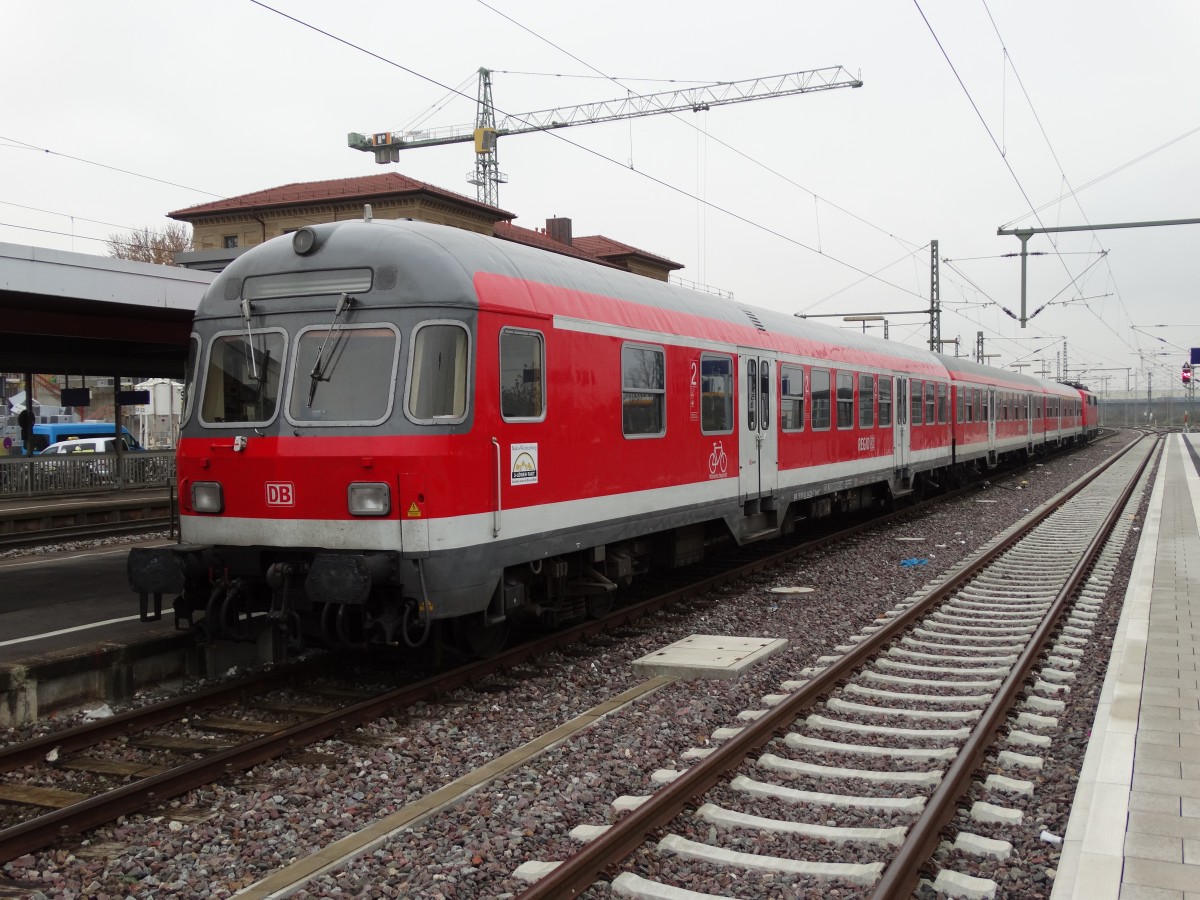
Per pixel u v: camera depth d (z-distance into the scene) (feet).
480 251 25.90
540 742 20.86
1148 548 45.93
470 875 14.97
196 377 26.16
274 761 20.39
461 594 23.88
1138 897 12.75
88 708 24.61
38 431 145.48
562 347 27.91
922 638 31.19
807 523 63.36
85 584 37.04
